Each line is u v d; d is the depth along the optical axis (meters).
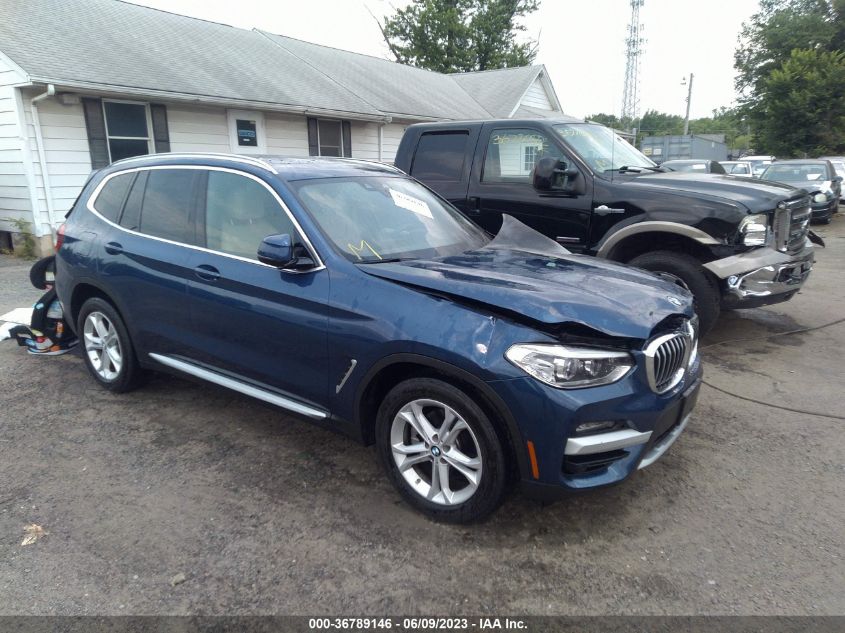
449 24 30.56
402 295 3.11
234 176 3.92
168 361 4.23
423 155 6.90
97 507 3.30
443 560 2.89
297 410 3.54
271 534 3.07
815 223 16.75
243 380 3.82
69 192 11.05
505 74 24.56
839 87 28.56
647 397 2.87
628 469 2.89
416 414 3.12
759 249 5.29
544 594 2.68
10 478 3.58
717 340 6.20
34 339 5.57
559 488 2.78
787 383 5.04
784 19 33.41
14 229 11.25
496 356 2.77
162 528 3.12
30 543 3.00
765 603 2.62
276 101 13.47
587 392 2.72
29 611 2.56
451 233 4.18
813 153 29.95
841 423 4.30
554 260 3.84
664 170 6.48
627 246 5.80
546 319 2.76
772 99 30.81
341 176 4.06
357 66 19.95
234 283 3.68
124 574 2.79
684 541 3.03
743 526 3.16
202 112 12.88
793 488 3.51
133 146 11.84
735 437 4.12
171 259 4.04
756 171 20.88
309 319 3.35
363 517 3.22
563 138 6.00
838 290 8.41
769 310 7.32
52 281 5.93
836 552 2.95
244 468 3.71
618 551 2.96
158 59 12.87
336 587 2.71
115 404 4.61
